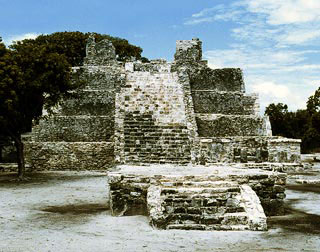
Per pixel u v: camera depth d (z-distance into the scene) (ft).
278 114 202.18
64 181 71.72
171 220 35.83
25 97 75.66
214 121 104.32
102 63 124.26
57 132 102.83
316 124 170.71
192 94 111.45
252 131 106.73
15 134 76.64
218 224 35.55
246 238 32.04
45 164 92.02
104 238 31.76
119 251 27.84
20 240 30.76
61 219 39.27
